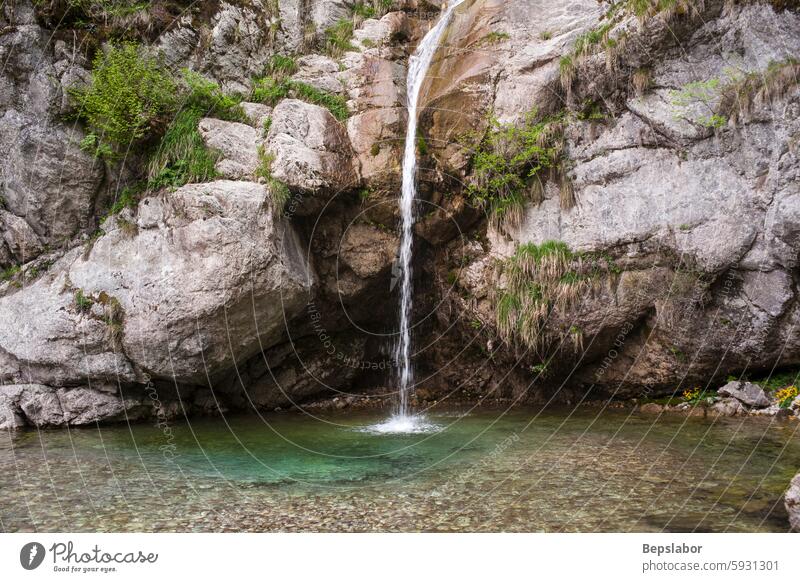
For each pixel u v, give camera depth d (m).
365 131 8.66
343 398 9.73
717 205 7.74
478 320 9.14
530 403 9.50
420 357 10.05
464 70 9.45
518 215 8.73
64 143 8.48
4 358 7.77
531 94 8.84
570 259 8.38
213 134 8.04
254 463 5.96
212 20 9.45
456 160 8.88
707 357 8.25
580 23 8.89
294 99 8.62
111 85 8.09
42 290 7.88
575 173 8.52
